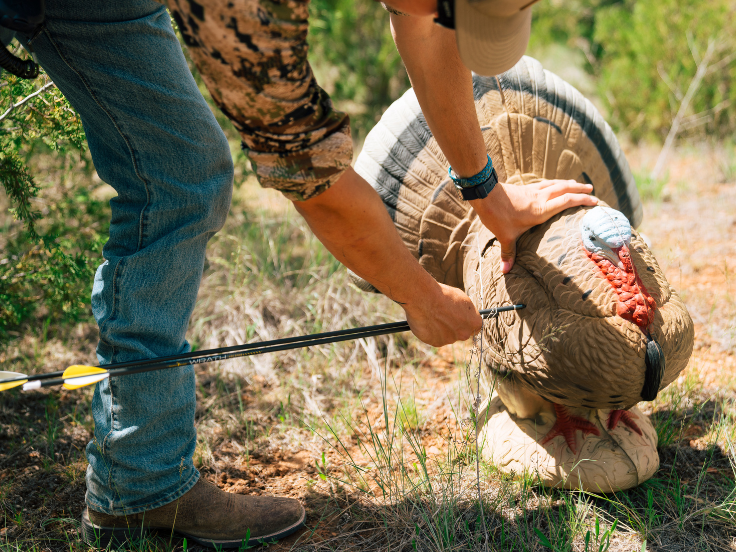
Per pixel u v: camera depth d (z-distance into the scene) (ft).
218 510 6.67
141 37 5.69
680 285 11.46
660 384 6.24
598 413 7.38
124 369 5.75
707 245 13.23
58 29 5.58
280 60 4.25
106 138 6.19
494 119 7.61
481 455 7.73
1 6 5.19
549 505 7.04
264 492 7.66
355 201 4.95
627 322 5.93
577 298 6.08
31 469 8.10
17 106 8.04
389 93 22.82
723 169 16.99
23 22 5.21
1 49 5.47
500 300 6.69
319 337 6.24
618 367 5.91
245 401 9.64
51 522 7.18
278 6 4.08
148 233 6.16
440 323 5.91
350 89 22.31
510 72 7.83
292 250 13.52
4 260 10.52
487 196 6.45
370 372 10.24
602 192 8.15
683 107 17.47
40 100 8.29
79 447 8.55
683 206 15.20
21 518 7.10
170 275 6.21
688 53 19.03
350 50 22.31
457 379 9.76
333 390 9.62
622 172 8.27
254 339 11.08
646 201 15.56
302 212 5.13
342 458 8.20
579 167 7.84
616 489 7.01
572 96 7.95
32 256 10.18
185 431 6.64
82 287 10.23
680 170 17.60
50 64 5.91
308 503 7.44
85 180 12.67
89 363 10.53
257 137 4.64
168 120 5.91
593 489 7.02
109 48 5.64
